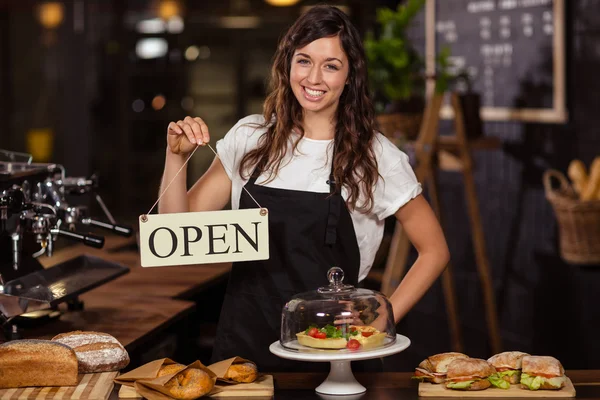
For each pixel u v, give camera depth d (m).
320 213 2.48
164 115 7.64
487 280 4.66
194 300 4.23
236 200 2.58
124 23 7.50
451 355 2.09
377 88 4.62
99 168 7.59
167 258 2.18
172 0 7.46
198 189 2.60
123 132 7.59
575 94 4.47
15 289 2.67
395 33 4.73
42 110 7.43
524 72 4.84
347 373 2.06
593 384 2.08
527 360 2.03
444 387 2.03
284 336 2.08
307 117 2.50
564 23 4.48
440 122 5.87
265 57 7.60
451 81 4.64
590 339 4.39
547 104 4.66
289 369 2.50
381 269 5.13
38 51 7.38
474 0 5.30
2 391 2.04
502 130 5.13
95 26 7.43
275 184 2.52
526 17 4.80
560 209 3.77
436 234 2.49
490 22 5.15
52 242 2.76
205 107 7.71
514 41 4.93
